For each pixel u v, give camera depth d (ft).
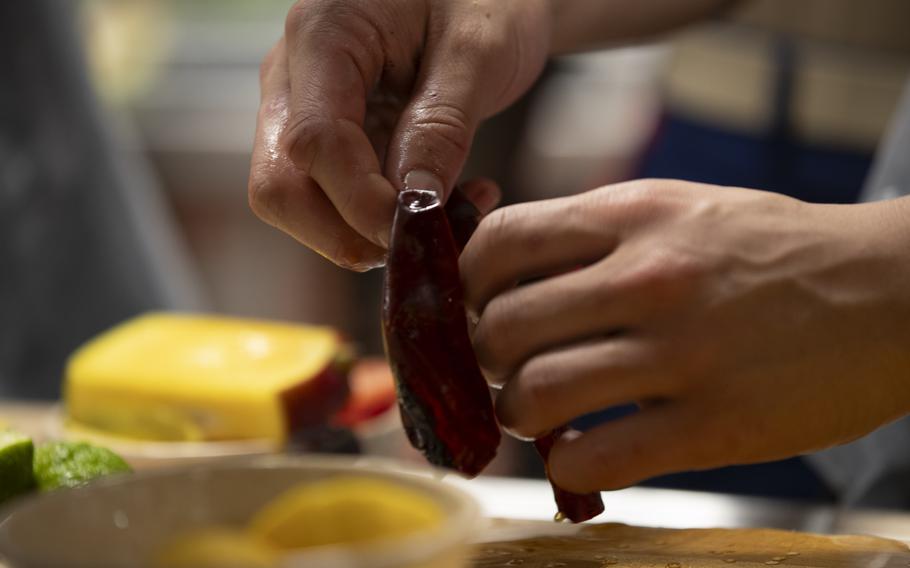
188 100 7.79
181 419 3.16
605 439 2.08
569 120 7.41
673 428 2.06
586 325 2.06
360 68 2.39
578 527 2.43
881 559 2.26
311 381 3.19
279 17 8.03
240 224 7.90
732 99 4.09
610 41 3.33
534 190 7.17
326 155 2.29
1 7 4.49
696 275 2.04
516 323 2.09
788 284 2.05
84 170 4.75
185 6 8.00
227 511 1.94
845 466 3.18
